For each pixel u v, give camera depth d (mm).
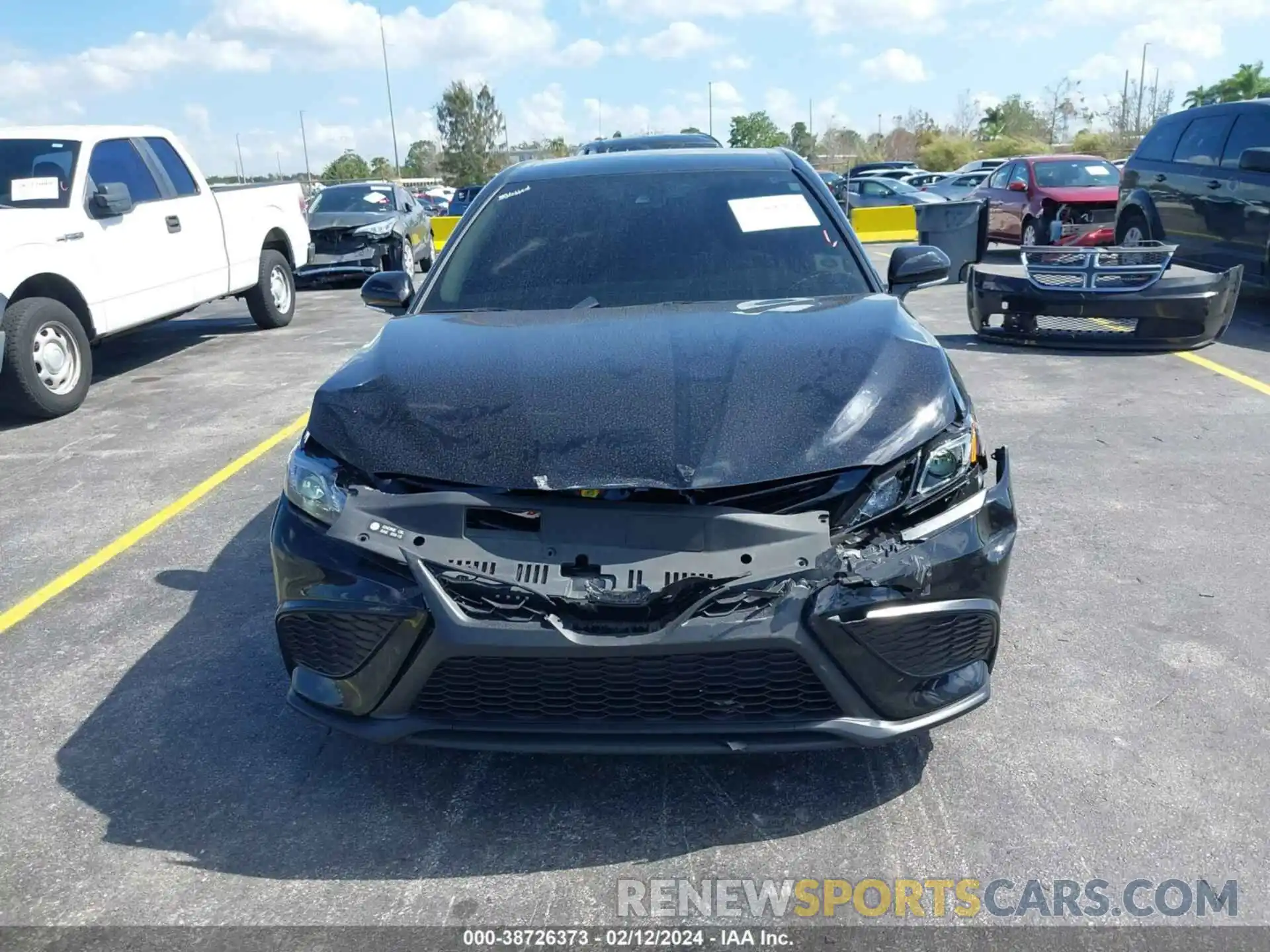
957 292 12219
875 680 2488
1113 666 3422
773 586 2398
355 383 2967
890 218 19125
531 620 2424
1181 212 10094
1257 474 5234
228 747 3146
